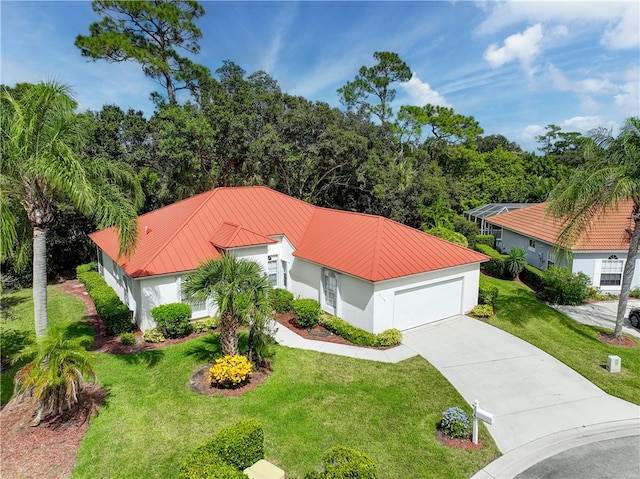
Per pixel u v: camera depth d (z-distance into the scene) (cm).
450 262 1806
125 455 934
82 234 2912
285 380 1281
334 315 1806
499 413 1138
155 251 1762
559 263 2177
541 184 4903
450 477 886
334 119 3378
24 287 2458
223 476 720
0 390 1236
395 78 5241
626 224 2316
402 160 4653
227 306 1221
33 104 1054
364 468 751
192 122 2775
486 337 1662
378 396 1200
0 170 1045
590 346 1599
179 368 1362
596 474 900
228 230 1928
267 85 3644
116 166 1295
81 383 1096
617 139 1482
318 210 2339
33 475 866
